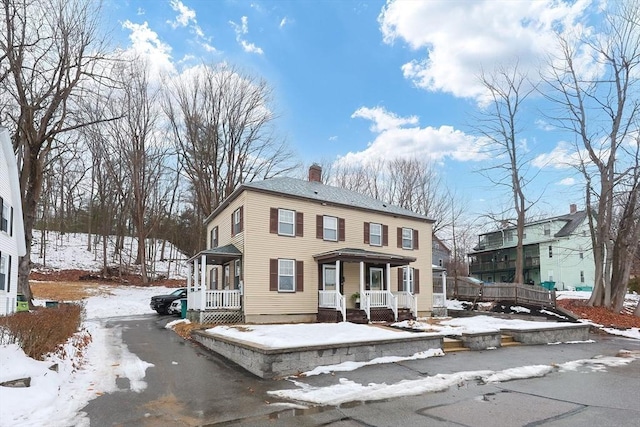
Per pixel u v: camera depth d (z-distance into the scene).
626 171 23.33
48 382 7.09
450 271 52.38
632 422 5.81
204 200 33.59
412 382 8.21
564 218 43.50
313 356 9.25
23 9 18.59
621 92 23.72
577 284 41.50
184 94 34.38
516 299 24.44
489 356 11.36
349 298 20.44
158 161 45.03
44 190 38.75
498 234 50.78
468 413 6.27
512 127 30.03
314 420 6.00
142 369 9.34
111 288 30.61
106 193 43.06
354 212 21.66
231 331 12.55
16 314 9.03
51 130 20.16
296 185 21.50
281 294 18.55
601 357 11.67
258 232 18.34
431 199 42.97
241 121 35.06
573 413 6.24
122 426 5.74
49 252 39.06
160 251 47.44
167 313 23.41
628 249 23.17
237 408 6.59
